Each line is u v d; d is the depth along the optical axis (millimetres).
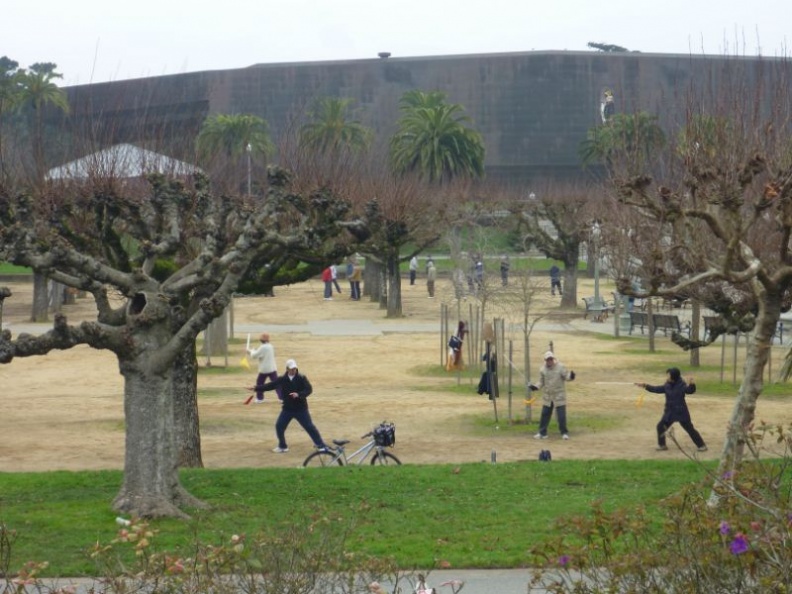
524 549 14227
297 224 23266
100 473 19547
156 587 8711
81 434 26859
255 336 51656
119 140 25594
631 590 8430
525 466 20094
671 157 22203
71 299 67938
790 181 14867
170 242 17469
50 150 25078
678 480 18656
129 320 15617
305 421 24172
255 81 134750
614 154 25656
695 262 20469
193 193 21500
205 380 36875
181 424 21672
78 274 17250
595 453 24359
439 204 64250
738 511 8688
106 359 42469
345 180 29594
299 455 24344
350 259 79625
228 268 16797
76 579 12961
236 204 22531
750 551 8000
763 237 21203
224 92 134750
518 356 43719
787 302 21266
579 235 64188
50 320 58312
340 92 136750
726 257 14727
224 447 25359
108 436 26594
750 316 23500
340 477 18875
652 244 22047
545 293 77000
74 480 18812
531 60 137000
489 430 27500
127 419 16000
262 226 16078
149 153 25766
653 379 36969
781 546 7875
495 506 16656
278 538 9711
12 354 14586
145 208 19812
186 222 20844
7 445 25375
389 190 44469
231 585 8773
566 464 20281
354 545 14219
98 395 33656
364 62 136875
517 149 138000
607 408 30766
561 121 137375
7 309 65062
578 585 8914
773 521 8352
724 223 15828
